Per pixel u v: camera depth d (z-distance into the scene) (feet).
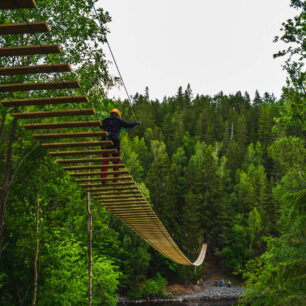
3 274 36.40
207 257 153.17
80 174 21.16
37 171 39.17
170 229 147.54
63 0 31.99
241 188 176.65
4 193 32.37
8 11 29.99
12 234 39.37
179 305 110.32
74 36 32.32
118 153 20.89
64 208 43.86
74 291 41.68
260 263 49.90
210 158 176.86
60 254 42.47
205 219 152.15
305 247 46.88
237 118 304.71
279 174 189.16
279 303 22.76
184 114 305.94
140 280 117.08
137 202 25.98
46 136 17.07
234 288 133.80
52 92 30.01
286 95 38.50
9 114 34.47
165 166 168.96
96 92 33.37
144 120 263.90
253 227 140.36
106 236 53.52
